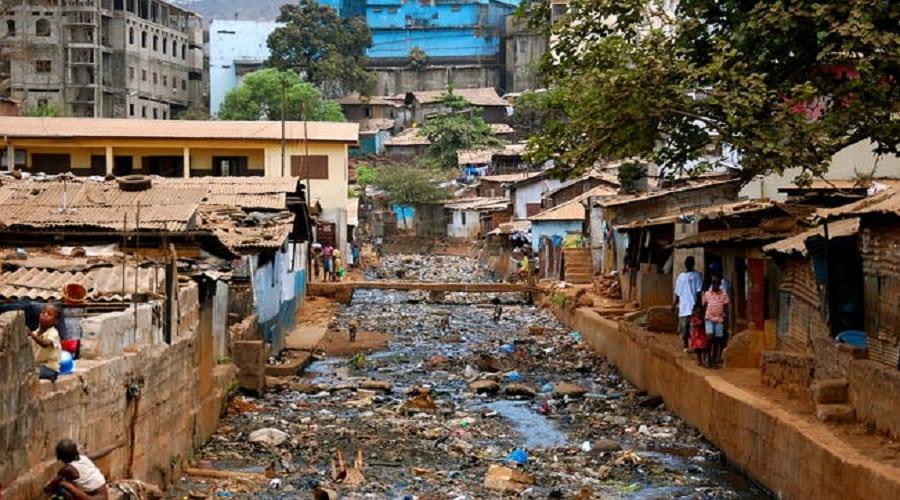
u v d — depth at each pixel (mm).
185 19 103625
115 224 20781
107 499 10430
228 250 21219
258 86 90000
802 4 17344
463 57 113875
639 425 19953
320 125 51031
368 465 16781
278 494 14883
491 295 49062
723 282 20719
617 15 21234
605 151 19656
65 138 45938
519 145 88625
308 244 44406
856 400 14359
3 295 14375
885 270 14312
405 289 44281
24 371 9734
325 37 104250
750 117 17141
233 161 48281
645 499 14859
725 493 15164
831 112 17641
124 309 14117
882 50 16641
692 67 17781
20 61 84875
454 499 14672
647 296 32250
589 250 45281
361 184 84812
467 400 22875
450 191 83125
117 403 12430
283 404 21766
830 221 15750
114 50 88188
